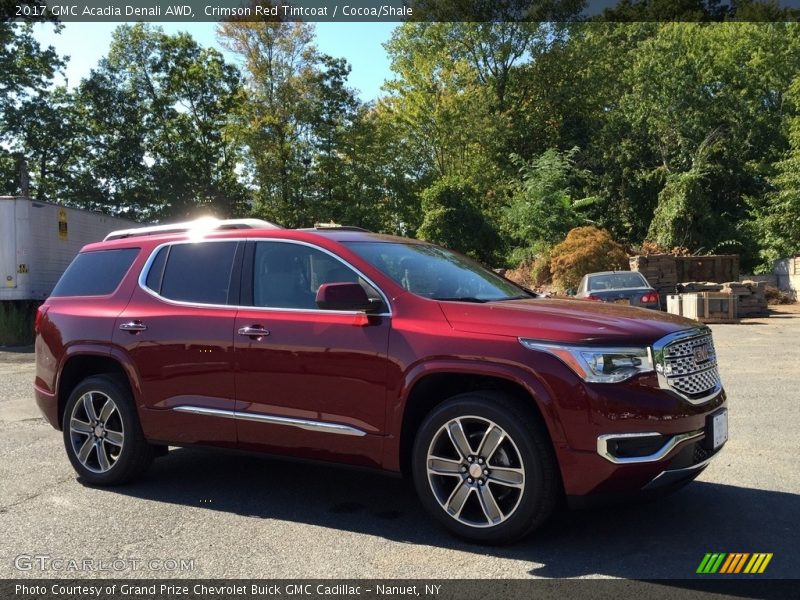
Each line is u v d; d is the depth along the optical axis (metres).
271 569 3.65
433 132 45.97
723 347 13.36
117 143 42.53
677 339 3.84
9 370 12.52
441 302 4.19
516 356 3.77
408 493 4.96
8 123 38.19
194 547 3.98
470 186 39.94
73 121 41.72
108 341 5.21
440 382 4.11
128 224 22.64
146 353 5.02
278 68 41.38
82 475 5.32
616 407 3.59
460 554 3.79
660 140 41.38
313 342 4.36
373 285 4.38
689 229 35.12
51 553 3.92
